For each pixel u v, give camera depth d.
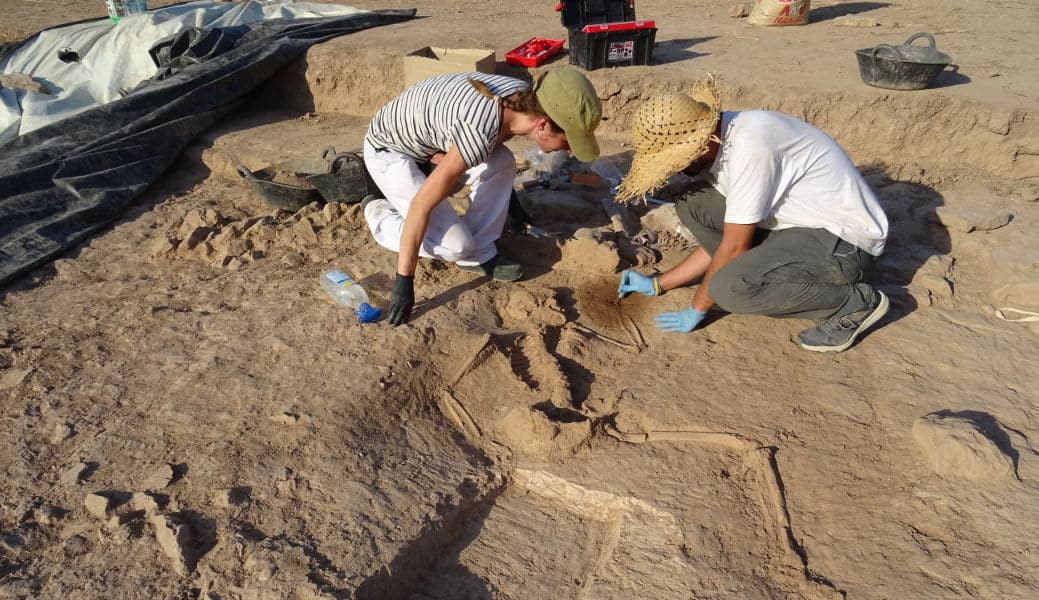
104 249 4.29
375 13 7.44
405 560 2.39
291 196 4.42
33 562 2.31
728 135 2.89
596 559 2.53
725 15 7.77
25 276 3.98
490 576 2.47
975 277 3.72
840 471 2.65
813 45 6.29
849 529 2.45
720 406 2.97
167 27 6.96
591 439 2.87
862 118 4.96
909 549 2.35
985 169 4.80
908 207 4.32
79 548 2.36
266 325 3.41
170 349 3.28
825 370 3.13
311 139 5.67
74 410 2.90
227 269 3.97
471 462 2.82
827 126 5.07
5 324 3.51
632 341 3.41
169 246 4.13
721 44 6.41
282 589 2.21
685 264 3.56
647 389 3.10
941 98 4.79
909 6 7.79
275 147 5.50
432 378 3.13
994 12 7.36
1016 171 4.73
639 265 3.99
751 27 7.09
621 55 5.66
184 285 3.83
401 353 3.18
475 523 2.66
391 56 6.03
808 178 2.99
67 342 3.34
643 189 2.94
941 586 2.22
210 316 3.51
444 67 5.34
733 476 2.69
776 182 2.94
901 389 2.98
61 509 2.48
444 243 3.55
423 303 3.57
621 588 2.33
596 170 4.85
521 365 3.31
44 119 6.25
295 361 3.15
